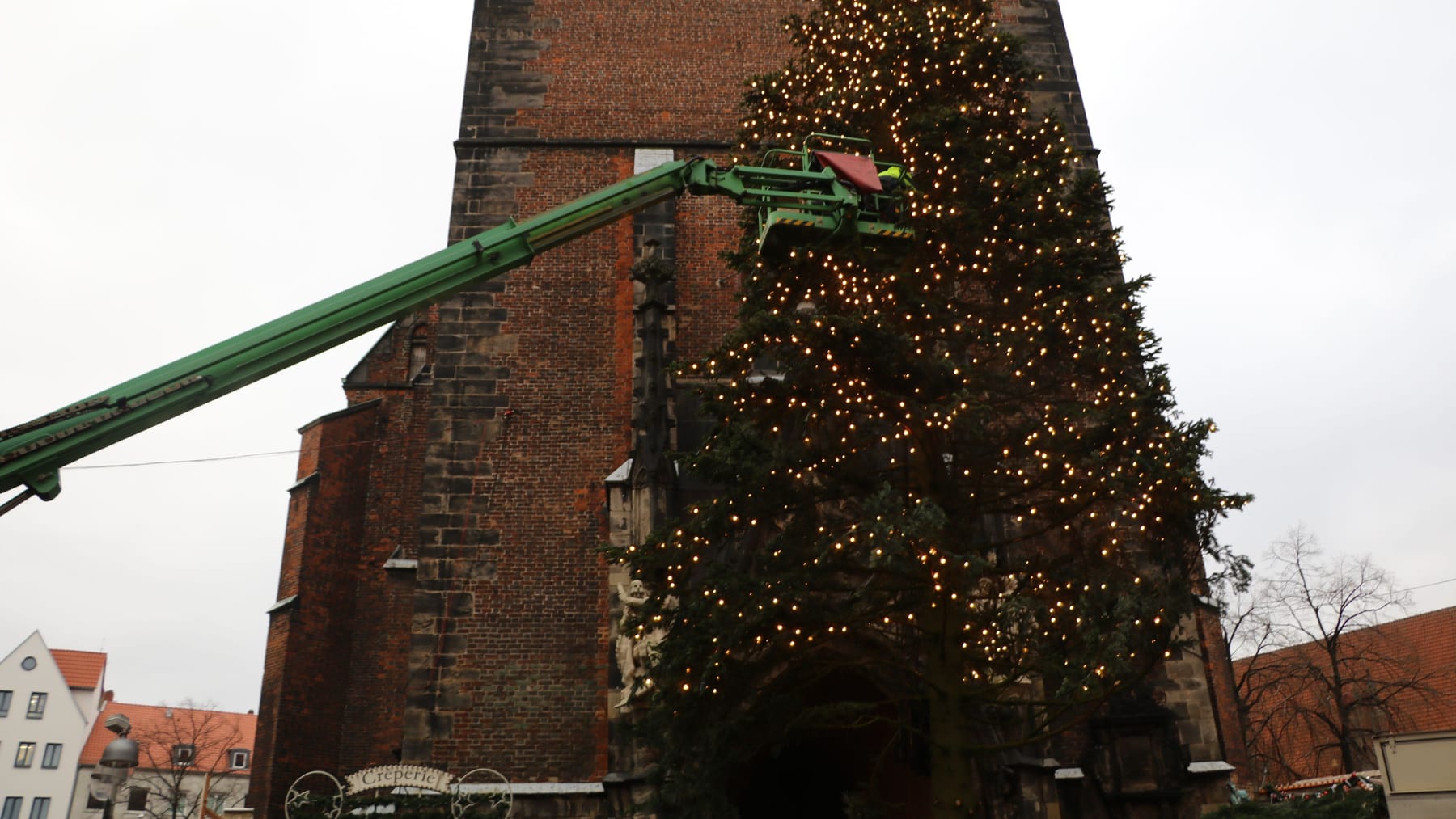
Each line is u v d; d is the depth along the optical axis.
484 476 23.64
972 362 16.61
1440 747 17.50
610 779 19.91
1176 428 15.76
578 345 24.92
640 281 24.83
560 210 15.11
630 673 20.36
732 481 16.05
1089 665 14.03
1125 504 15.56
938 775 14.95
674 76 28.30
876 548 14.08
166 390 12.14
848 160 16.19
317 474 29.23
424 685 21.73
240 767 76.88
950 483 16.56
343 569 28.89
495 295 25.25
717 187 16.17
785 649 15.91
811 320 15.86
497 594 22.59
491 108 27.50
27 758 72.75
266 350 12.77
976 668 16.11
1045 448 15.97
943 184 17.72
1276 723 41.84
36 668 74.94
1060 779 20.78
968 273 17.36
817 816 28.92
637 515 21.97
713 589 15.01
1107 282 17.92
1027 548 21.22
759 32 28.97
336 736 27.30
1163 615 14.47
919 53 19.31
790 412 16.56
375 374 33.44
